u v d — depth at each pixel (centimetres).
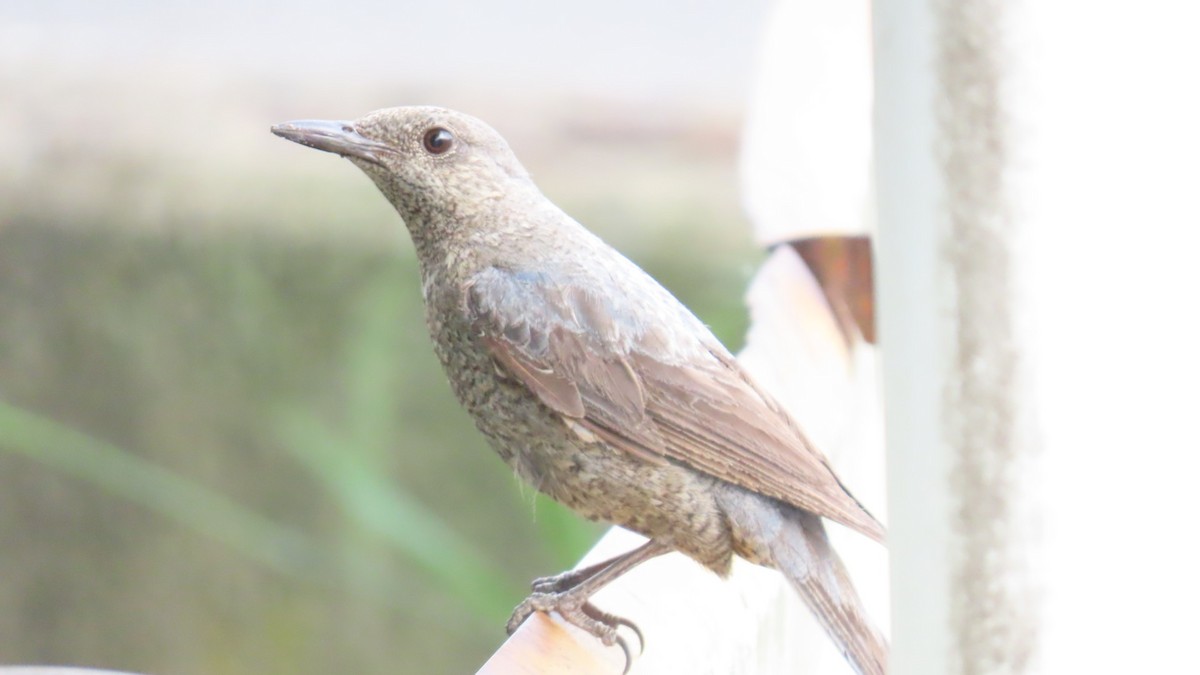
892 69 320
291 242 1794
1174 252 305
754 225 990
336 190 1823
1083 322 311
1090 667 324
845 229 926
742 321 1355
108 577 1684
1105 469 315
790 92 968
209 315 1764
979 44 305
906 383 330
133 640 1675
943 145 312
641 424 765
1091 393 313
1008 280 312
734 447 760
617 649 617
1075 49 301
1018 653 327
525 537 1647
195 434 1725
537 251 802
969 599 329
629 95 2016
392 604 1673
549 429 781
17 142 1850
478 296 787
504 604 1293
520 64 2050
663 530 770
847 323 923
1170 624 319
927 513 332
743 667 665
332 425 1698
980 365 318
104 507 1695
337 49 2028
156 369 1741
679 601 668
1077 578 321
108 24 1975
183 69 1961
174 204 1811
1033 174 307
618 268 818
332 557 1683
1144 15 298
